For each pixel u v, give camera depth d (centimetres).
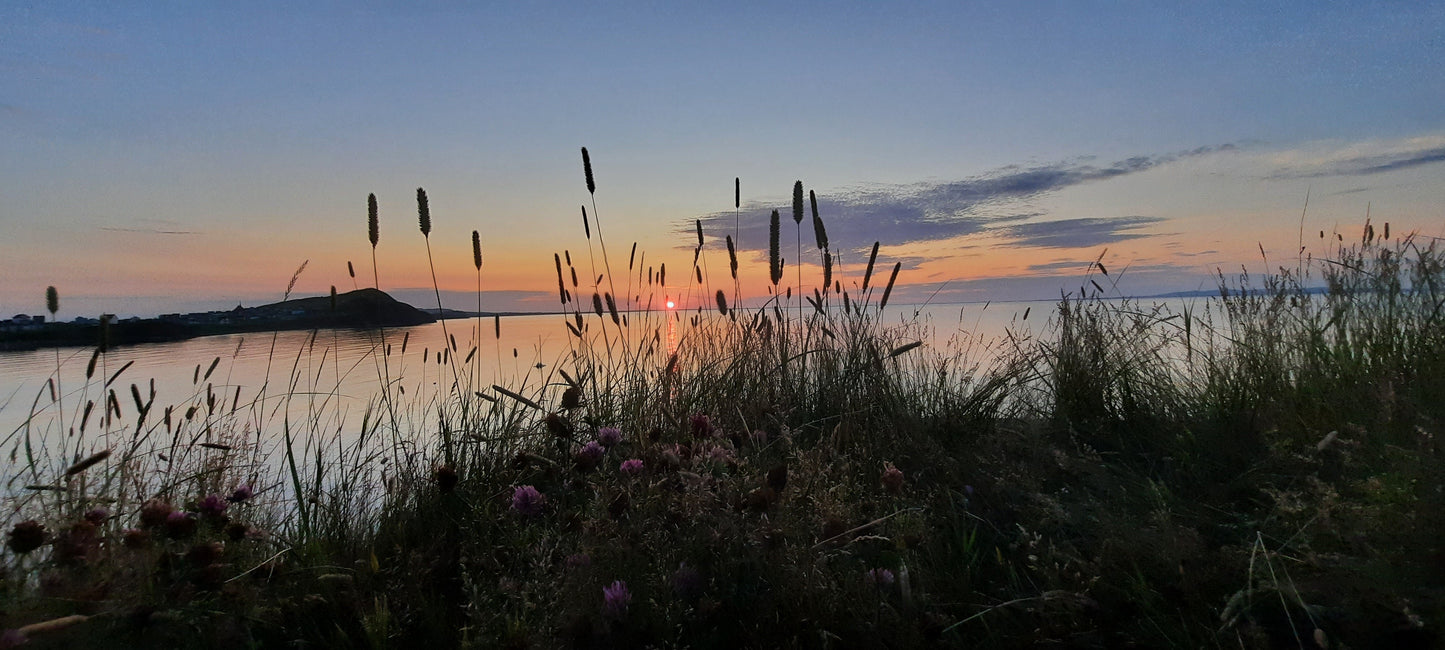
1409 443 185
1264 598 154
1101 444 281
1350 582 145
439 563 198
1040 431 267
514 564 186
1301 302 315
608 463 224
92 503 203
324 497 231
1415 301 295
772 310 381
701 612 160
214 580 164
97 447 258
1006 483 218
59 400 256
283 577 184
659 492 194
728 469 212
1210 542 188
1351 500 172
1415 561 145
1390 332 287
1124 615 159
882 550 192
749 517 178
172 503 213
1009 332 379
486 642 153
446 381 367
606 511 184
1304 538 159
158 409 344
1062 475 234
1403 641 136
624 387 324
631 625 154
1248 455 235
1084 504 197
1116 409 312
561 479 217
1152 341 337
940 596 170
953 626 154
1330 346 293
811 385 342
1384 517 155
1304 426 240
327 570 184
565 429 225
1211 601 159
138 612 150
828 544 177
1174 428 266
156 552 166
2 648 129
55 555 159
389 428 301
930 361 375
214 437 274
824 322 364
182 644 155
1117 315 353
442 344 336
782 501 183
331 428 338
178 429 254
